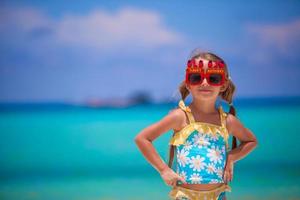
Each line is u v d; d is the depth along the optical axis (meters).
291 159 12.66
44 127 19.52
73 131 18.62
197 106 4.22
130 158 14.16
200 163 4.07
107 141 16.59
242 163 12.44
